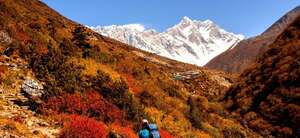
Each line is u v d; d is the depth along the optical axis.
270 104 41.50
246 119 41.16
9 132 13.62
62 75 21.64
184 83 55.34
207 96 52.69
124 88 23.06
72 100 19.05
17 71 20.84
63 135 15.09
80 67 24.62
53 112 17.69
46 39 28.52
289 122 37.88
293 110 38.50
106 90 22.05
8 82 19.28
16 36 25.50
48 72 21.56
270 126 38.59
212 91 56.34
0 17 26.62
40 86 19.64
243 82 49.72
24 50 23.72
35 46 25.22
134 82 28.03
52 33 31.97
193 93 51.34
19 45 23.98
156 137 12.50
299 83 41.78
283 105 39.97
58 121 16.95
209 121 29.62
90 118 18.16
